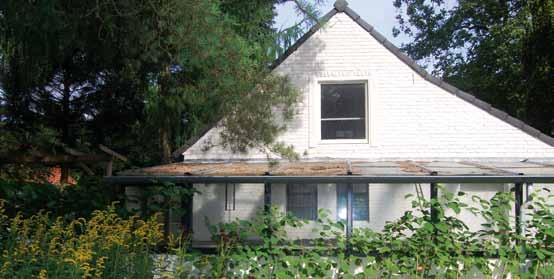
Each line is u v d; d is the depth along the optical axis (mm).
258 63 13414
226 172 12688
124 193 13531
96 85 25312
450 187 15883
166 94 17188
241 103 12648
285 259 9586
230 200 16844
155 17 12352
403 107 16969
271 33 15359
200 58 12195
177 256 10156
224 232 10156
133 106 25688
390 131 16922
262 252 9758
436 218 10367
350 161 16469
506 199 10289
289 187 16875
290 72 17375
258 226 10086
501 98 33281
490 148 16594
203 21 12008
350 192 12039
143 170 13766
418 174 11750
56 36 13164
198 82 14312
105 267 8383
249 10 16094
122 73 20344
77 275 7555
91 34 14062
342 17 17422
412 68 17062
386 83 17078
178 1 11789
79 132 26984
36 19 11953
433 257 9828
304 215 16750
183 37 12031
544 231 9688
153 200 12438
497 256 10336
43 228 9242
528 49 25172
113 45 14727
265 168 13914
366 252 9992
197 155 17172
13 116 24953
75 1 12516
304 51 17422
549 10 23531
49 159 19250
